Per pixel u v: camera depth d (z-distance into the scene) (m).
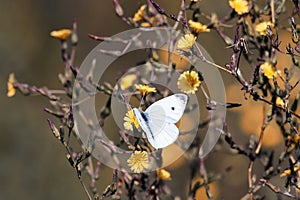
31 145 1.59
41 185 1.54
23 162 1.56
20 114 1.63
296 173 0.95
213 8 1.17
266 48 0.96
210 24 0.96
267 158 1.00
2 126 1.60
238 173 1.22
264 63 0.94
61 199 1.50
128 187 0.97
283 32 1.15
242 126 1.16
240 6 0.96
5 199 1.51
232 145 0.97
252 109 1.16
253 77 0.93
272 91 0.95
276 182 1.15
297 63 0.93
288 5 1.14
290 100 1.11
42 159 1.55
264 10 0.98
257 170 1.22
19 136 1.59
